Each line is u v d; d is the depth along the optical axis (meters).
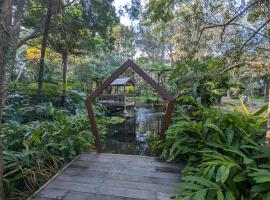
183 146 2.62
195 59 3.51
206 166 2.01
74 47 6.68
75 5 5.71
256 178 1.53
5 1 1.53
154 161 2.78
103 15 6.07
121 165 2.65
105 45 7.49
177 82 3.88
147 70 9.95
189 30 3.47
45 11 5.30
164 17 3.72
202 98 3.78
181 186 1.76
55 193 1.98
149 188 2.10
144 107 12.43
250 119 2.55
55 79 8.48
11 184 2.27
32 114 4.75
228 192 1.64
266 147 1.87
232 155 2.11
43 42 5.00
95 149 3.44
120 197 1.94
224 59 3.09
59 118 3.76
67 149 2.97
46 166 2.68
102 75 11.72
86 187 2.10
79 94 7.20
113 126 7.50
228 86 3.79
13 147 2.82
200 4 3.21
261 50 2.88
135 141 5.68
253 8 2.99
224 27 3.10
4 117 4.45
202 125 2.61
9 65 2.54
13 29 2.70
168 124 2.92
